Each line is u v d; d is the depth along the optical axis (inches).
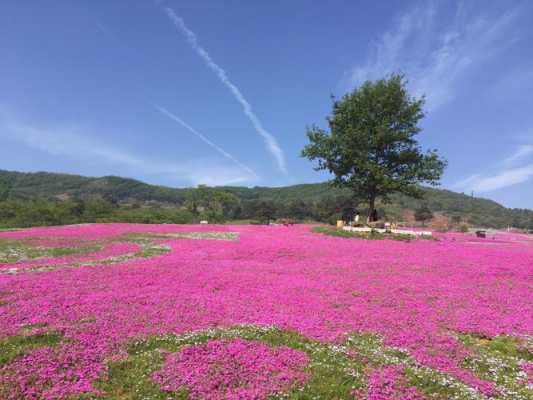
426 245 1259.8
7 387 295.4
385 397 305.4
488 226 4416.8
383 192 1804.9
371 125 1813.5
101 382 320.5
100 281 639.8
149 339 406.3
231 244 1187.3
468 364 395.2
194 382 313.3
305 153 1913.1
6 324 428.8
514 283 737.6
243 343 396.5
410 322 496.7
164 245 1138.0
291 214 4170.8
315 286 660.7
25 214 2228.1
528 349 431.5
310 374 341.4
